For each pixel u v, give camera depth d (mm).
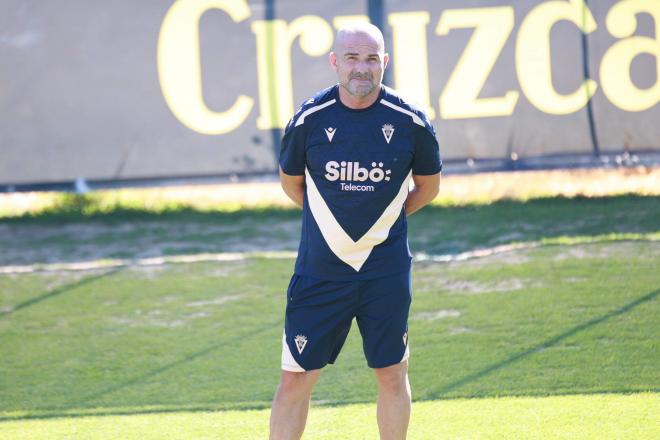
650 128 30547
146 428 16062
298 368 13289
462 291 23016
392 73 30922
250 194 34844
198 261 26797
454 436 15117
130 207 33469
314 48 31016
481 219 29609
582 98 30609
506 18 30531
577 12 30406
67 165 31516
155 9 31031
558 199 31266
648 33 30359
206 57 31156
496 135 30844
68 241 29812
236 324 21562
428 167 13430
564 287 22750
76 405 17312
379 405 13602
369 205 12828
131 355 19938
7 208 34062
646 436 14734
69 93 31281
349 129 12695
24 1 30969
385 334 13195
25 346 20750
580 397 16531
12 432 16062
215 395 17547
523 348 19109
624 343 19109
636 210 29438
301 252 13367
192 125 31328
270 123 31250
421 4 30656
